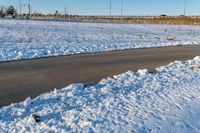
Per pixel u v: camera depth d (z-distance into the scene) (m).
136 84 11.62
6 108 8.60
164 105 9.02
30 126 7.41
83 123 7.53
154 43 33.50
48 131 7.12
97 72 14.38
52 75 13.41
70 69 14.95
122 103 9.12
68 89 10.70
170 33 55.62
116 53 22.17
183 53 23.41
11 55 19.47
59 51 22.84
